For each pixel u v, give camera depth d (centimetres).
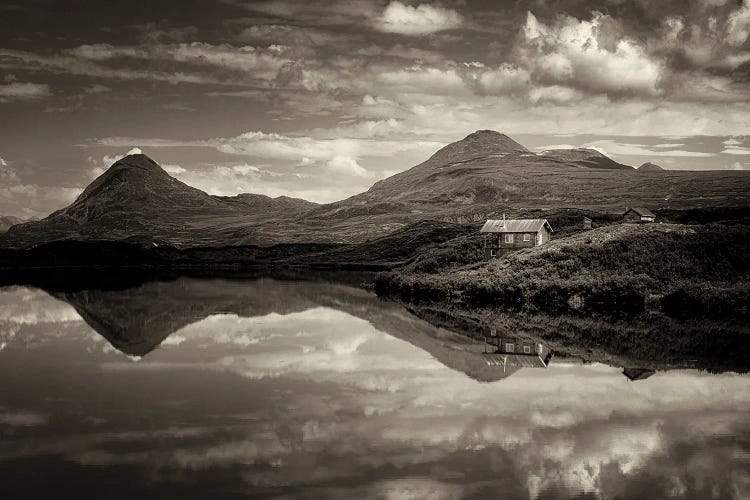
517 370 4806
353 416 3700
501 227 11169
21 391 4256
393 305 8944
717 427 3500
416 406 3891
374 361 5144
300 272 17438
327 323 7206
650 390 4231
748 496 2678
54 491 2717
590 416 3694
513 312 7869
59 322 7288
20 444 3266
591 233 10075
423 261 12006
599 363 5031
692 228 9562
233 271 18225
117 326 7012
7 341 6084
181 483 2800
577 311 7731
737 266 8494
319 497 2672
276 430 3462
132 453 3139
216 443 3275
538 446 3228
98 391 4250
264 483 2797
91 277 15325
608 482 2811
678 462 3025
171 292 11056
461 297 8856
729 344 5772
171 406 3900
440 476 2873
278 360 5206
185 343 5966
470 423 3578
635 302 7738
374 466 2983
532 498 2662
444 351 5550
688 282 8144
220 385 4403
